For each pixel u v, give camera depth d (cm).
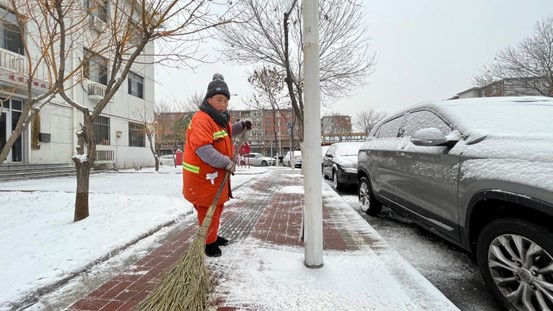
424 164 335
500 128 279
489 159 242
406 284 249
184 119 3102
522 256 208
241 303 221
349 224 448
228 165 278
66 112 1474
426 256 347
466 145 276
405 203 386
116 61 471
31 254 312
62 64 439
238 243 361
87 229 404
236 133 342
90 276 275
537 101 351
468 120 305
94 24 532
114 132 1811
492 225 229
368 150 533
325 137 5650
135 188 884
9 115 1229
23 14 513
